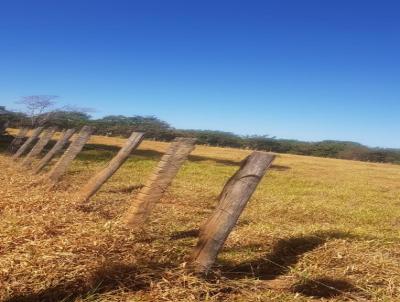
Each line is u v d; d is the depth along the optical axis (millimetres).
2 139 22031
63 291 3354
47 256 3791
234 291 3670
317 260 4527
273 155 4086
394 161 62562
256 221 6852
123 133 45156
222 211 3961
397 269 4383
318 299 3711
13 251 4035
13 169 11578
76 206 6281
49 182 8828
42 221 5016
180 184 10984
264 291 3754
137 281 3541
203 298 3418
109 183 10000
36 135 14797
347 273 4238
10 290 3307
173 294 3373
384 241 5621
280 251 4875
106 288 3438
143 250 4191
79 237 4359
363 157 63000
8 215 5547
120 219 5469
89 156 17125
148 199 5383
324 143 67438
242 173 4055
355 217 8227
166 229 5613
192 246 4816
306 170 22188
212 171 15695
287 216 7746
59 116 37562
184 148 5590
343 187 14367
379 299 3717
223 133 63031
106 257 3891
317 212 8242
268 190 11727
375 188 15133
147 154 22031
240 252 4809
